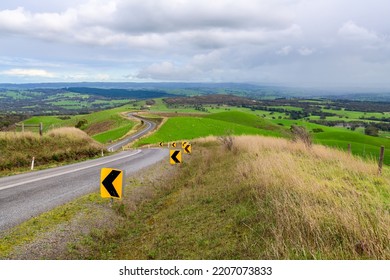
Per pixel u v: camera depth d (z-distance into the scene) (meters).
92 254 7.27
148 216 10.26
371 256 5.37
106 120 114.38
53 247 6.97
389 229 5.61
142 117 115.81
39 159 19.91
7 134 20.47
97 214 9.25
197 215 9.05
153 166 19.36
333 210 6.60
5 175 15.34
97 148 27.80
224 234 7.26
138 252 7.35
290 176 9.75
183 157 25.44
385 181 11.05
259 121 115.25
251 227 7.19
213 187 12.23
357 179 10.91
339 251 5.62
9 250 6.50
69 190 11.91
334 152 18.03
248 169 12.62
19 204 9.72
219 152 24.31
